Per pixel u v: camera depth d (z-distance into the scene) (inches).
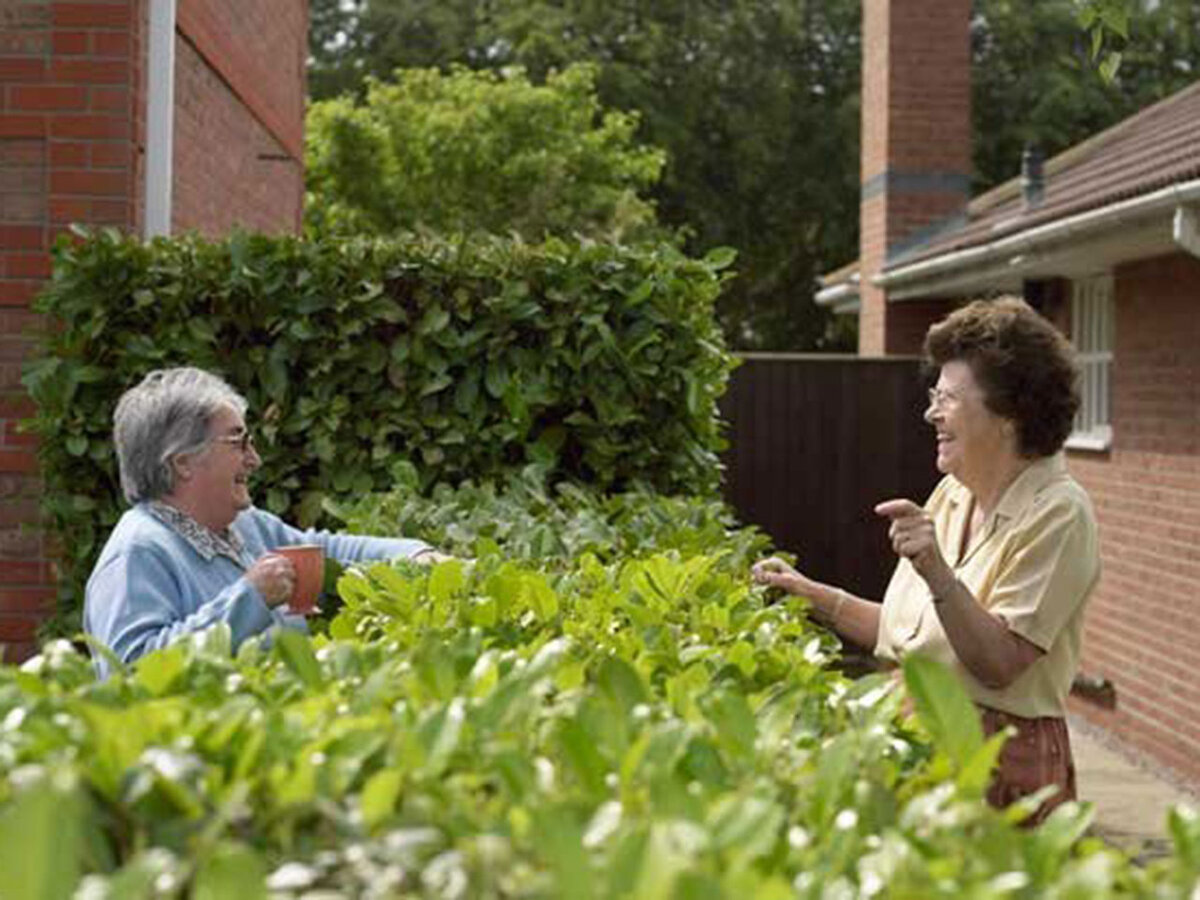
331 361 275.1
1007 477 156.9
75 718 84.4
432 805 73.5
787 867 73.4
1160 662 421.1
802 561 535.5
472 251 280.1
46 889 60.8
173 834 71.2
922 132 654.5
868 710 103.1
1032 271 481.7
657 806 73.5
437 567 141.7
